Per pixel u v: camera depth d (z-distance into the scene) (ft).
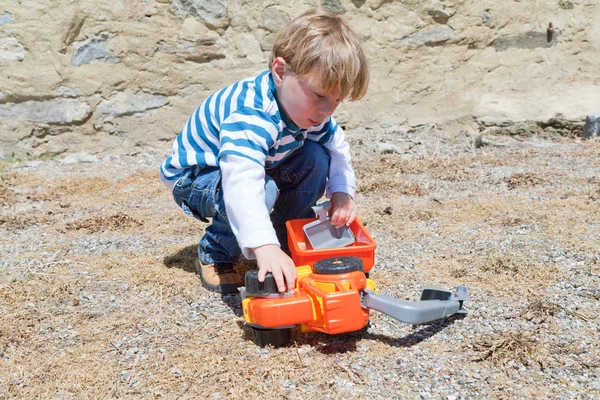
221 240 7.57
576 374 5.46
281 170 7.64
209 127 7.13
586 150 15.19
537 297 7.02
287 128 6.71
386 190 12.28
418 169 13.87
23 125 16.02
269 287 5.84
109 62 16.25
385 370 5.64
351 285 5.83
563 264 7.97
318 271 5.98
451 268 8.07
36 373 5.75
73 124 16.29
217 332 6.48
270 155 6.93
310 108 6.34
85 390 5.47
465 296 6.56
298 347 6.08
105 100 16.39
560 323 6.38
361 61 6.37
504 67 17.67
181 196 7.72
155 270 8.29
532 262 8.07
